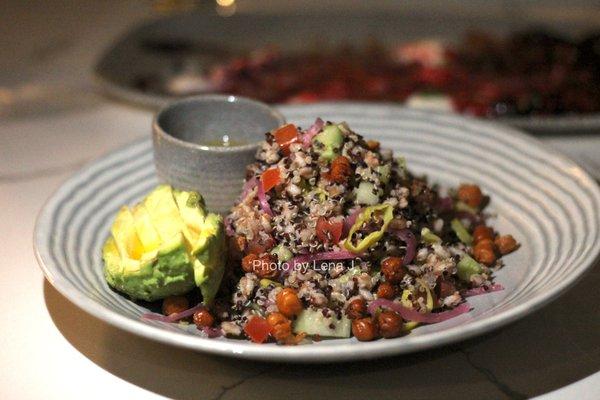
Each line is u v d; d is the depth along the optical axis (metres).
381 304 0.38
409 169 0.51
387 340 0.35
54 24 0.80
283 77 0.68
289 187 0.40
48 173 0.55
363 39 0.78
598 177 0.50
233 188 0.45
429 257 0.40
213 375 0.38
